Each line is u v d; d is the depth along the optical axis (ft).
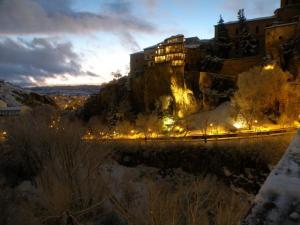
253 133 161.17
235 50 259.39
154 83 245.04
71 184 81.87
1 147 125.29
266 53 219.20
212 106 215.51
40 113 208.23
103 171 112.68
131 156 164.25
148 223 50.37
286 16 235.20
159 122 222.48
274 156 134.62
